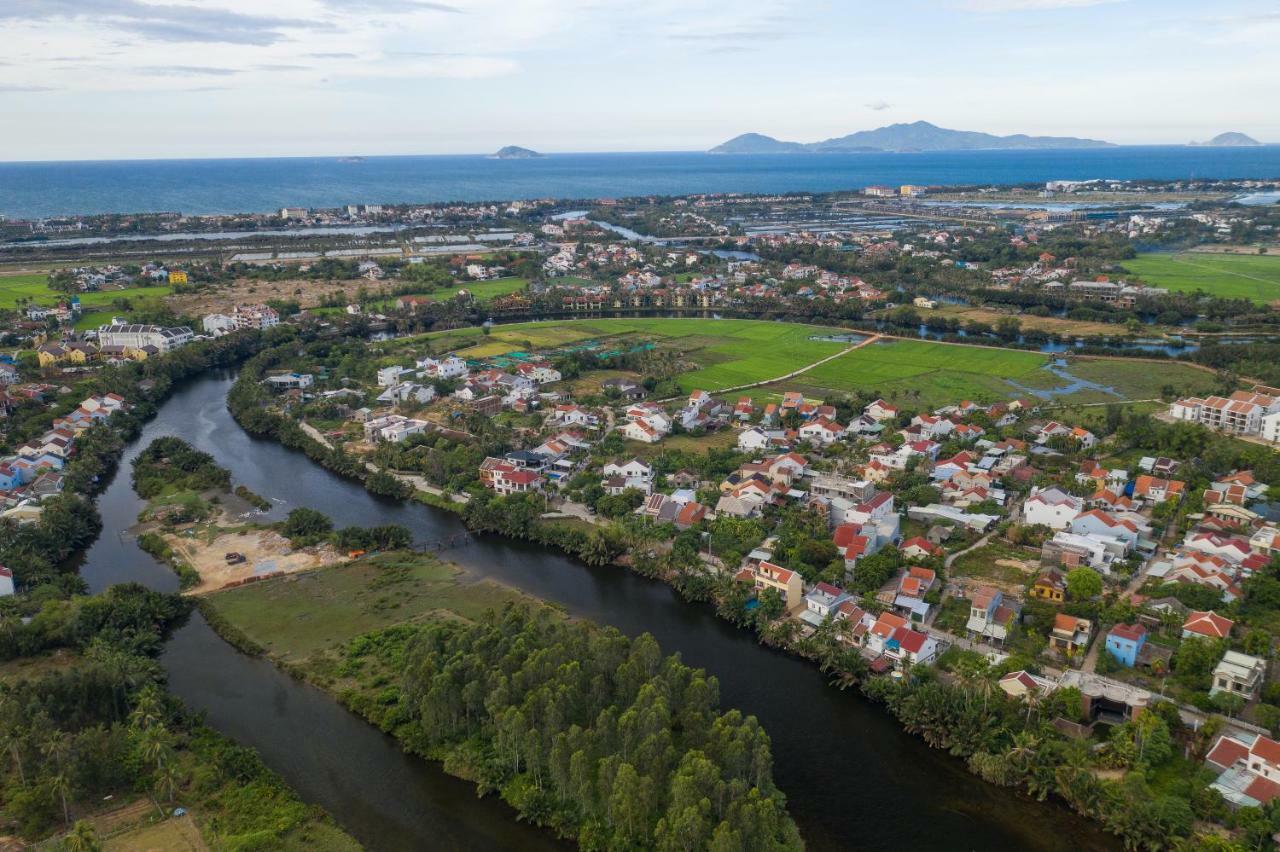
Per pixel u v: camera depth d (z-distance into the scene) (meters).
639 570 156.25
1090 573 135.50
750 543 156.75
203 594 147.38
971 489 179.50
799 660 128.50
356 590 149.12
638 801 89.94
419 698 110.75
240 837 90.94
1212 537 150.75
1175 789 94.50
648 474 192.00
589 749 97.38
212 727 112.31
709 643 133.12
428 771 104.69
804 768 104.94
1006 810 97.81
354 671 123.38
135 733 105.62
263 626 137.00
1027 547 158.62
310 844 91.69
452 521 182.00
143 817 95.19
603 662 112.25
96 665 112.31
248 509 186.00
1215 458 188.00
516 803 98.25
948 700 109.94
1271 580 136.00
